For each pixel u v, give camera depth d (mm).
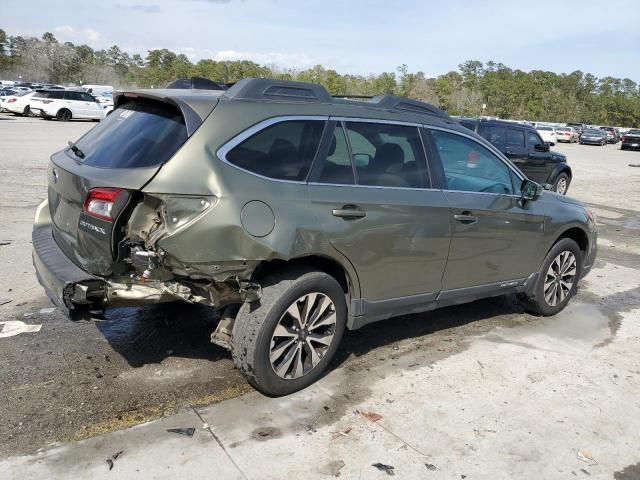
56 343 4266
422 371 4227
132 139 3508
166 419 3383
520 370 4359
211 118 3377
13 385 3637
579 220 5531
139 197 3201
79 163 3635
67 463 2938
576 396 4016
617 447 3438
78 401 3504
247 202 3301
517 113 93250
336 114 3873
